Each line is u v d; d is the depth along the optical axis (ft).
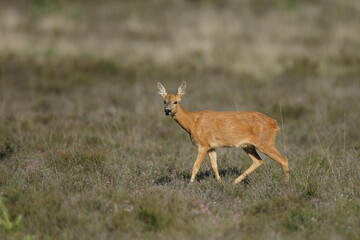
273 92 113.70
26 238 34.60
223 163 60.85
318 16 218.59
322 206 42.14
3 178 50.75
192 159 62.69
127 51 157.89
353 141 71.46
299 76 137.49
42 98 106.32
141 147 69.56
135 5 233.76
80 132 74.74
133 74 139.74
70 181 49.44
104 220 39.29
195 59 153.07
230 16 216.74
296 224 38.91
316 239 35.88
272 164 57.88
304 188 47.70
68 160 57.36
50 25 186.29
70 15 206.39
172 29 194.18
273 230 37.68
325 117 86.89
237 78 136.15
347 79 131.03
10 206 41.68
